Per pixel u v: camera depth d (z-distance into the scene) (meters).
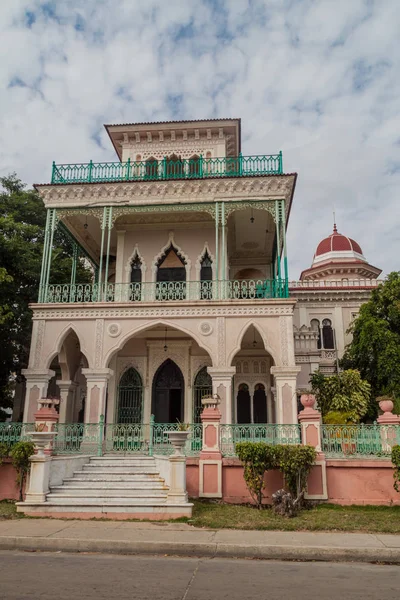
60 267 21.27
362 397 16.42
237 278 21.42
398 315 19.17
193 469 12.41
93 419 14.52
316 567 6.97
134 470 12.45
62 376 17.59
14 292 17.72
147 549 7.87
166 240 18.62
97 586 5.68
